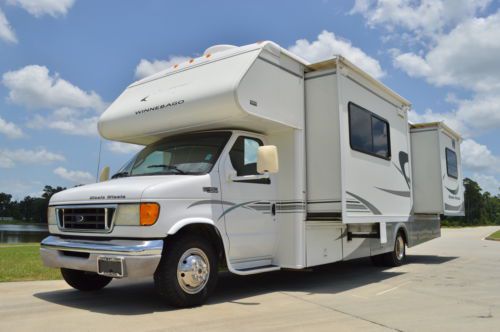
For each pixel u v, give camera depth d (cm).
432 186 1136
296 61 700
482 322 474
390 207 845
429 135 1152
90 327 446
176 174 590
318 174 695
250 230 627
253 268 631
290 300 594
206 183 570
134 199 514
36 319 480
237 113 591
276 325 455
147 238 506
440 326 457
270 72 645
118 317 488
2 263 927
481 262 1089
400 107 925
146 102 678
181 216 532
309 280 787
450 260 1140
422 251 1440
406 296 629
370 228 832
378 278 816
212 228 571
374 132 802
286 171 686
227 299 598
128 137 709
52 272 823
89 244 537
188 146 642
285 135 695
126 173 652
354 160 718
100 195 545
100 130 726
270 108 636
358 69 737
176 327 445
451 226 5538
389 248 961
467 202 7331
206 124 626
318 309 536
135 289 677
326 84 704
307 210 695
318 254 705
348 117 713
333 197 679
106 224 530
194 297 539
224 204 590
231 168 609
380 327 452
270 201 669
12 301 583
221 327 446
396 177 880
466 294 646
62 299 596
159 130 664
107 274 505
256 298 607
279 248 676
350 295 635
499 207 8444
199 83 630
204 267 554
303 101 715
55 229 590
